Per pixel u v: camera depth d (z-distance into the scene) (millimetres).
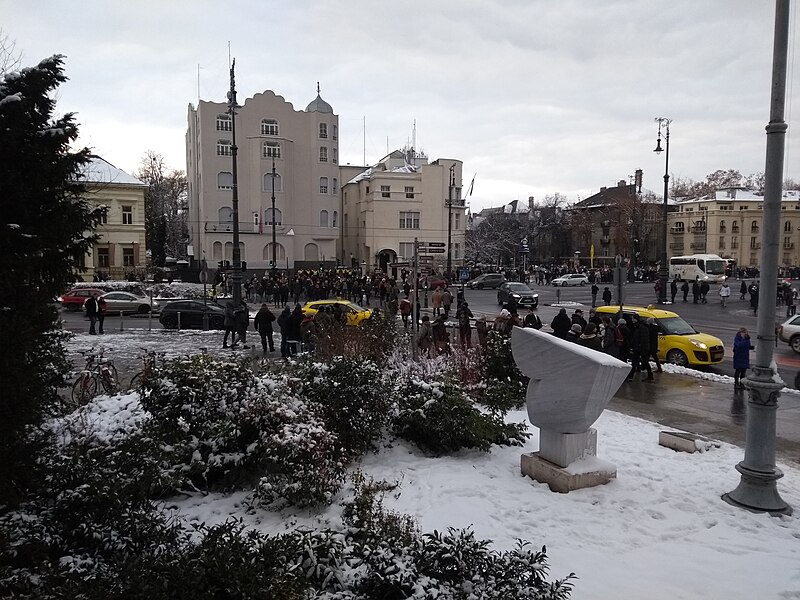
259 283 42562
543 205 110375
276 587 3836
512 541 5473
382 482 6781
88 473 4961
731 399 12773
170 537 4590
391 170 69875
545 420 7086
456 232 70500
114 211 51969
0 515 4488
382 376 8586
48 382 5227
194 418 6867
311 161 64375
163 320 26297
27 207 4461
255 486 6523
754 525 6094
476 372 11648
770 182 6664
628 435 9508
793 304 35219
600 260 89750
